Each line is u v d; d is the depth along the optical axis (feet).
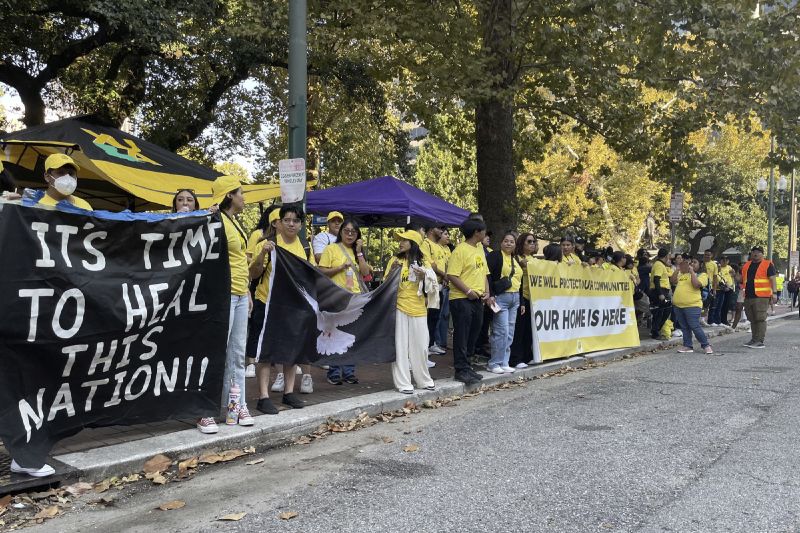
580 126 47.19
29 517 12.72
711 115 42.19
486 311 33.35
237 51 50.08
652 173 47.11
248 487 14.56
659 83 41.24
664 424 19.98
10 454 13.66
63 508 13.24
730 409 22.17
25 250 14.21
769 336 50.93
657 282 44.47
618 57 38.91
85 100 54.70
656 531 11.78
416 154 120.57
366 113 68.64
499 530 11.87
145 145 31.40
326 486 14.52
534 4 36.60
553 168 98.89
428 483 14.60
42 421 14.51
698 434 18.72
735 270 60.44
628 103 42.75
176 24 46.37
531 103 46.85
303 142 26.73
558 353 32.83
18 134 27.20
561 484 14.40
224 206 18.80
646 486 14.24
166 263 16.89
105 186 32.22
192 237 17.46
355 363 23.63
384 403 22.26
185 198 18.56
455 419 21.18
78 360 15.16
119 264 15.97
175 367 17.30
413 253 24.29
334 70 56.90
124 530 12.11
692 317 39.04
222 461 16.56
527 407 22.89
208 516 12.77
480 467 15.75
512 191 39.96
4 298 13.84
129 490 14.37
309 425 19.57
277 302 20.70
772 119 39.24
